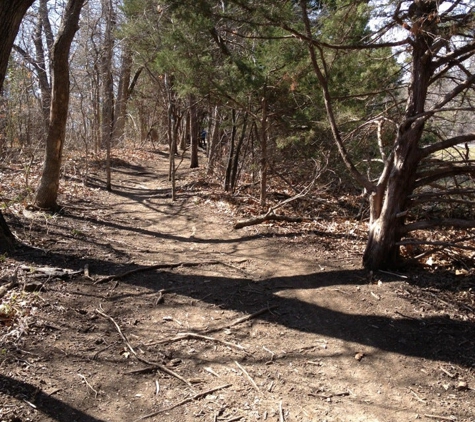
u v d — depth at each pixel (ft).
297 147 31.40
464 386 11.74
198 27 23.52
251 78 26.53
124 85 64.64
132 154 60.95
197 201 32.78
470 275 18.16
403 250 20.93
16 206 24.59
